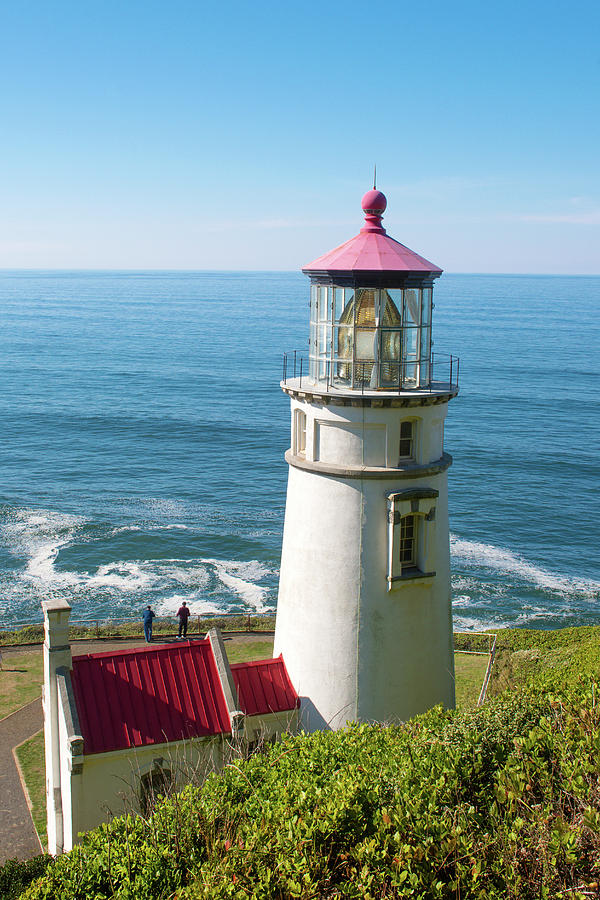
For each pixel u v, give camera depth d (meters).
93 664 20.55
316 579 21.36
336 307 20.73
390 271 19.75
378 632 21.17
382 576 21.05
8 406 121.69
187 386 144.12
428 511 21.16
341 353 20.86
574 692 18.41
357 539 20.91
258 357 185.62
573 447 101.62
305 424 21.97
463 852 12.99
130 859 15.09
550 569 63.09
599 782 14.18
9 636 38.66
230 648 37.38
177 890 14.04
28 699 31.78
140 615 50.94
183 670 21.25
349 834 14.19
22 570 58.66
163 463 92.38
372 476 20.48
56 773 20.77
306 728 21.78
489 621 53.97
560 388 144.38
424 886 12.68
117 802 19.75
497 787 14.59
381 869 13.23
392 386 20.81
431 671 22.02
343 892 12.91
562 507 78.31
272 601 53.75
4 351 193.38
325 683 21.39
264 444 102.12
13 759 27.45
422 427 20.97
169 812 16.28
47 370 161.62
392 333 20.64
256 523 71.00
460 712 18.64
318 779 16.36
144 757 19.92
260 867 13.75
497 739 16.56
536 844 12.91
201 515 72.88
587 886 12.27
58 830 20.97
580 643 35.00
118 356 186.38
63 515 71.62
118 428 108.94
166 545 64.56
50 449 97.31
